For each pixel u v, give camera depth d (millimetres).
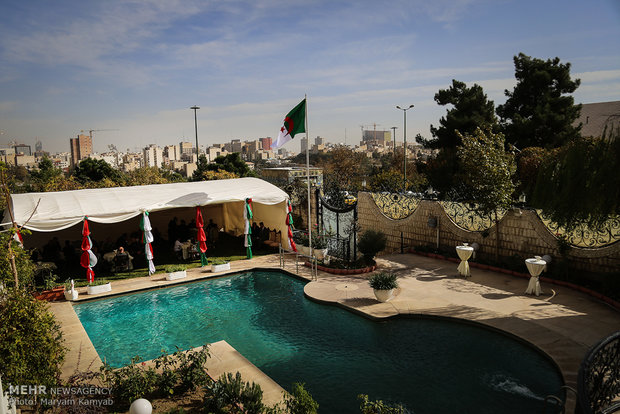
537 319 11109
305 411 6754
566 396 7664
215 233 23016
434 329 11227
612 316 11102
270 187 21625
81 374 8070
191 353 8906
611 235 12828
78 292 15383
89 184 32188
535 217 14789
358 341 10781
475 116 31469
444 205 18078
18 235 13070
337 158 60250
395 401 8031
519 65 30234
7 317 7363
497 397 8031
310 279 16031
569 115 27875
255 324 12305
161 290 15938
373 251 17016
